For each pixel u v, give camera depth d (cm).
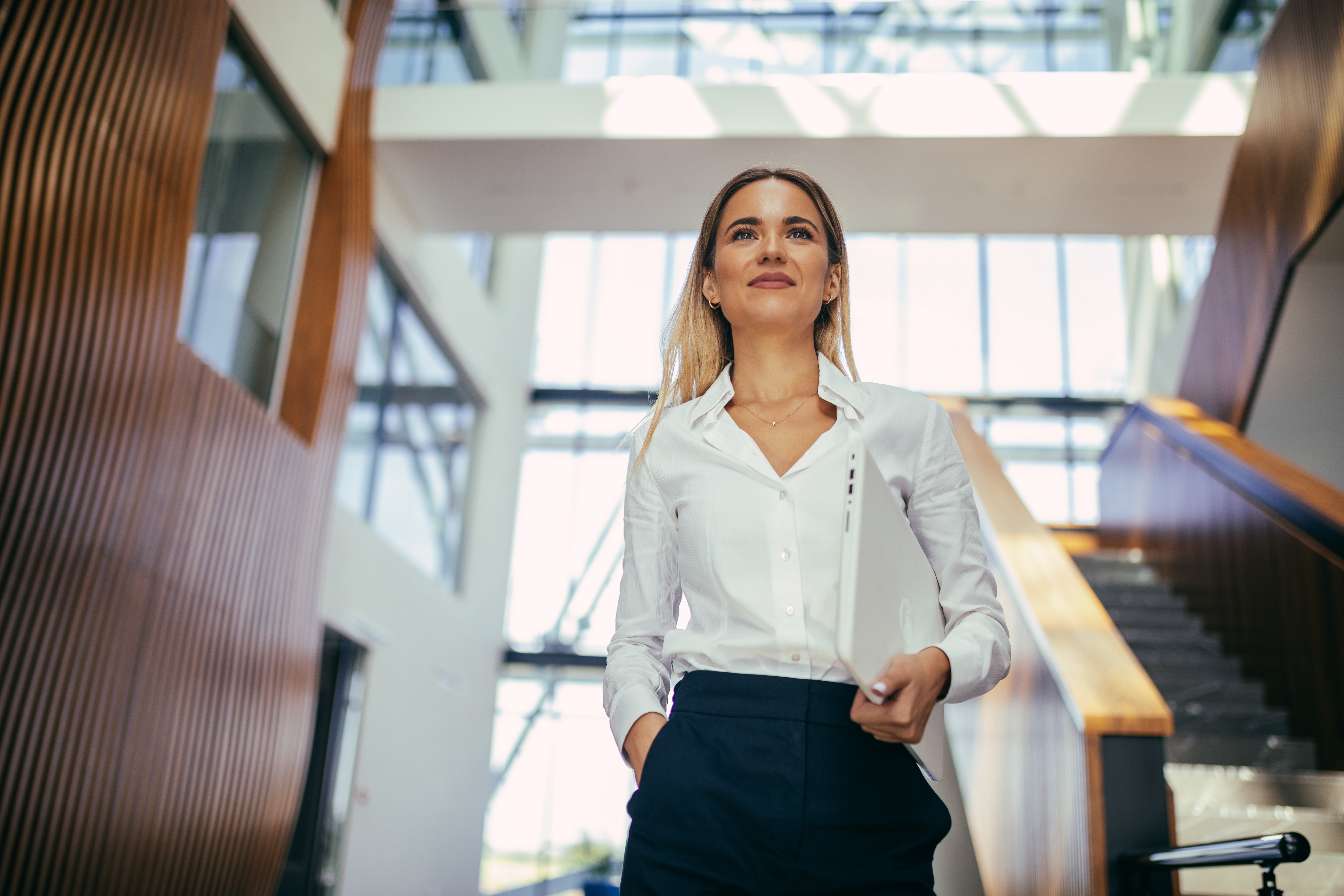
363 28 681
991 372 1301
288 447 554
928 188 722
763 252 120
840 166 701
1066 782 241
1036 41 704
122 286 413
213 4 480
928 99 678
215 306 539
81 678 392
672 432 120
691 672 109
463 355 966
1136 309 1248
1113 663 250
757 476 112
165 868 453
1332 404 500
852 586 87
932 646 101
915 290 1338
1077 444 1255
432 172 734
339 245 633
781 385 122
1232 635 502
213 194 538
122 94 417
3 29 363
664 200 752
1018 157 685
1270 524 454
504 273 1114
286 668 552
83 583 391
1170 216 743
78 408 388
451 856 927
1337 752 389
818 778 100
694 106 689
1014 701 304
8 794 356
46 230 372
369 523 779
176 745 454
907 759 104
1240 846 164
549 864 1134
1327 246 491
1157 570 635
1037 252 1343
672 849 101
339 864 704
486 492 1038
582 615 1196
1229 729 428
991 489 431
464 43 737
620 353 1317
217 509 485
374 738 756
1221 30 708
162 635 441
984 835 338
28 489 363
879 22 720
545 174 728
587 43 764
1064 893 239
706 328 132
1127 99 668
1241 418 575
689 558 113
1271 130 538
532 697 1185
